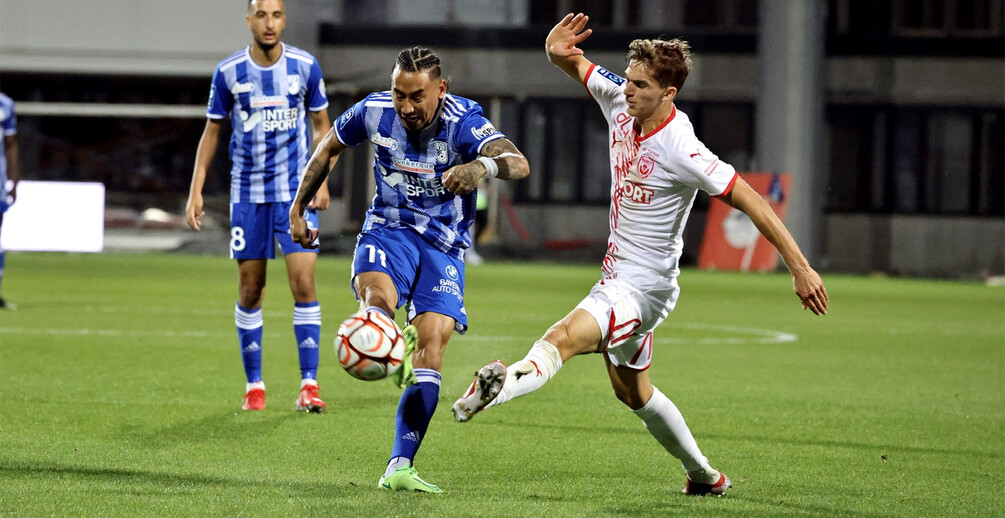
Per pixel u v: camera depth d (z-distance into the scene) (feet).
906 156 348.59
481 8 350.43
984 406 87.20
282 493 49.24
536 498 50.31
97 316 138.21
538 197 350.23
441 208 53.57
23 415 69.21
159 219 322.55
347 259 310.45
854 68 347.36
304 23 338.54
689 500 51.26
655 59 47.62
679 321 159.43
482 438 66.69
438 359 51.83
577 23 54.85
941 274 343.46
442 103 52.34
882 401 88.43
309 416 72.84
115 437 62.90
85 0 323.57
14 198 144.25
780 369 107.86
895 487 55.83
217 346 111.75
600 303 48.67
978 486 56.59
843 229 349.00
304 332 75.61
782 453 64.95
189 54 325.83
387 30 349.00
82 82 337.31
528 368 45.57
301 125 78.48
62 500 46.70
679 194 49.14
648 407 51.16
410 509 46.52
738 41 347.15
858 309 194.18
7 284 186.29
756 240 310.86
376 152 53.52
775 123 323.57
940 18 346.74
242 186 76.64
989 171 348.18
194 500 47.39
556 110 350.64
